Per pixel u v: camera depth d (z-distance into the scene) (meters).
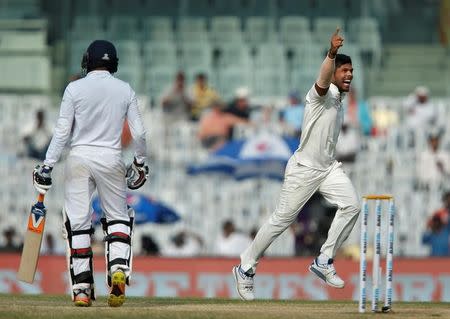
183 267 65.75
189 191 82.06
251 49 98.62
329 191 36.91
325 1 102.00
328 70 35.12
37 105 84.88
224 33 100.50
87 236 34.03
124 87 34.50
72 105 33.94
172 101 86.25
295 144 77.56
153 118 84.69
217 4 101.88
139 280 65.69
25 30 98.25
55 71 97.12
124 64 98.12
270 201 81.69
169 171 82.69
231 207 81.69
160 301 38.16
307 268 65.06
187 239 80.56
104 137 34.12
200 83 87.50
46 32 98.38
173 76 97.31
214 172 78.00
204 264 65.69
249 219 81.38
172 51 98.75
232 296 65.38
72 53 97.94
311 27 101.06
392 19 101.81
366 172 81.50
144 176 35.41
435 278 65.25
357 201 36.69
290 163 37.38
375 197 30.72
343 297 64.25
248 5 101.88
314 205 77.25
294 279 65.06
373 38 100.50
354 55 99.12
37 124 83.44
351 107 82.00
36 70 96.94
